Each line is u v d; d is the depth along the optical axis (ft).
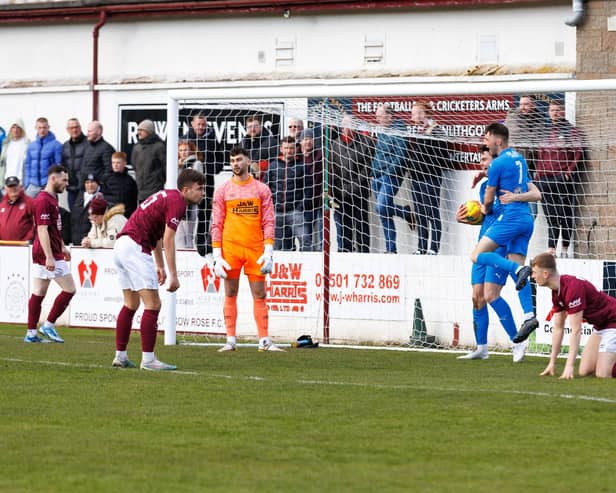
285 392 84.53
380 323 134.00
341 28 163.12
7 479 54.24
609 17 137.39
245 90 126.41
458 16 156.46
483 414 74.84
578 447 64.03
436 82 157.48
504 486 53.78
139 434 66.44
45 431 67.15
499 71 154.51
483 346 115.96
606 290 124.36
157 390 84.53
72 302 151.53
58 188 127.75
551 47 152.05
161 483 53.52
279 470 56.80
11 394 81.97
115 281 147.84
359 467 57.77
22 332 145.07
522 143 131.75
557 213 130.62
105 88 176.86
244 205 119.55
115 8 175.22
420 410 76.33
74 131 167.63
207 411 74.84
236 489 52.42
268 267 118.62
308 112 142.20
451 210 138.10
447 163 138.21
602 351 97.09
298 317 137.80
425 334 131.85
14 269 156.76
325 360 111.75
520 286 105.70
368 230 138.21
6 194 165.99
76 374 94.07
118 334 99.66
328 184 138.10
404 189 138.21
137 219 96.73
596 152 129.29
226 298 122.01
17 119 183.32
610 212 128.77
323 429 68.64
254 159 146.51
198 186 96.37
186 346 126.82
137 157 161.68
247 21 168.25
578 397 82.84
